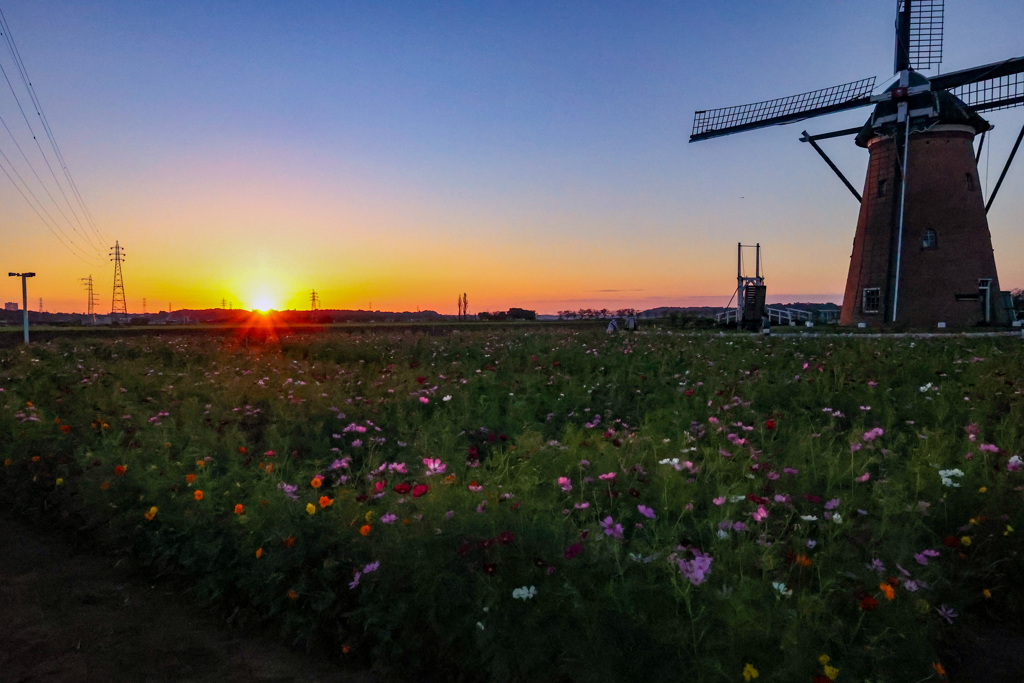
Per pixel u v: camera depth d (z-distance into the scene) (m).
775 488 5.09
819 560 3.76
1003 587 3.94
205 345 18.72
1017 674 3.37
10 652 3.89
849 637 3.23
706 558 3.20
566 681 3.21
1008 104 29.41
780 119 33.47
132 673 3.69
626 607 3.23
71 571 5.08
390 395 9.32
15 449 6.68
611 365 12.69
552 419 8.43
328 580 4.02
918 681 3.04
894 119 30.20
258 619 4.25
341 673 3.70
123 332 34.12
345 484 5.39
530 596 3.34
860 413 7.94
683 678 2.93
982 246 30.36
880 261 31.41
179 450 6.34
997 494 4.46
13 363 14.23
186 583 4.79
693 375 10.93
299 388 9.67
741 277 33.62
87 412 7.93
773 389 9.00
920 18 30.09
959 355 12.20
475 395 9.36
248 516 4.48
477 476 5.43
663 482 4.93
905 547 3.77
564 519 4.25
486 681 3.45
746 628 2.97
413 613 3.68
